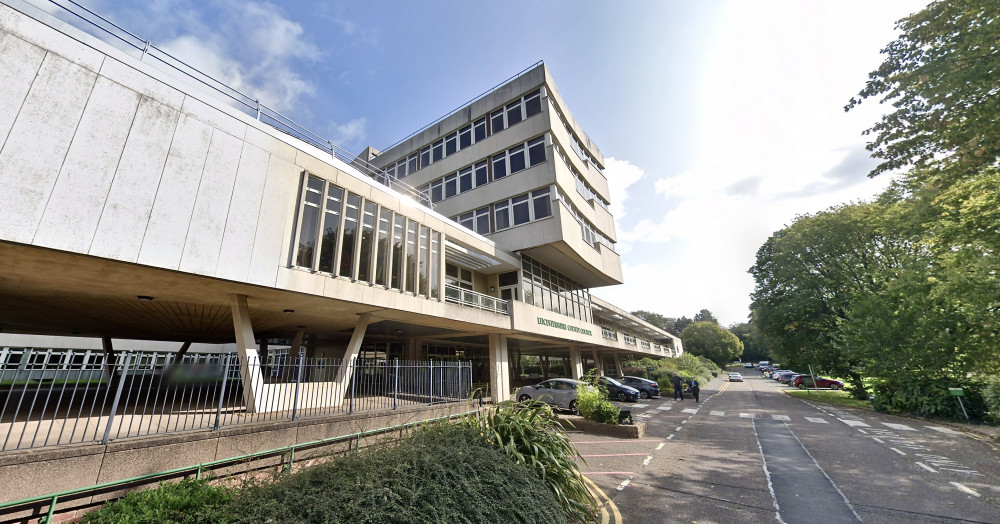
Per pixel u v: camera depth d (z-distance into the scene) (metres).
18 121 6.37
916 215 14.56
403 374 10.97
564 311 26.56
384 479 4.11
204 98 8.96
